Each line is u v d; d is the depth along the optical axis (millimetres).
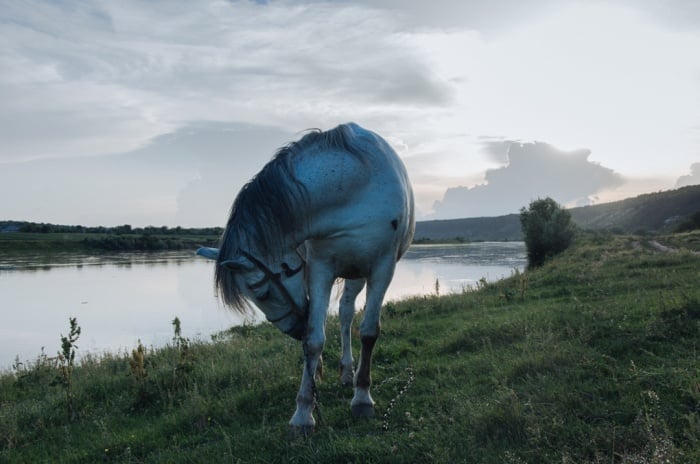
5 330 14430
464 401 3910
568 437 3111
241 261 3410
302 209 3547
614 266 13273
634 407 3389
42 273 30172
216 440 4047
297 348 7070
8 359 11141
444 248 69000
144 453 4031
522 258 41000
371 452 3236
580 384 3904
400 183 3945
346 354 5113
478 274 26797
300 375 5449
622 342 4867
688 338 4746
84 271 31344
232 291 3527
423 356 6051
